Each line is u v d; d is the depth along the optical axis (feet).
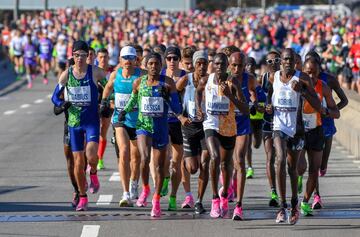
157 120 94.48
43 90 283.79
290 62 89.66
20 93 272.92
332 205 100.94
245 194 108.58
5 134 173.88
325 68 244.42
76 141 96.48
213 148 91.86
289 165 90.27
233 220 92.32
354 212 96.58
